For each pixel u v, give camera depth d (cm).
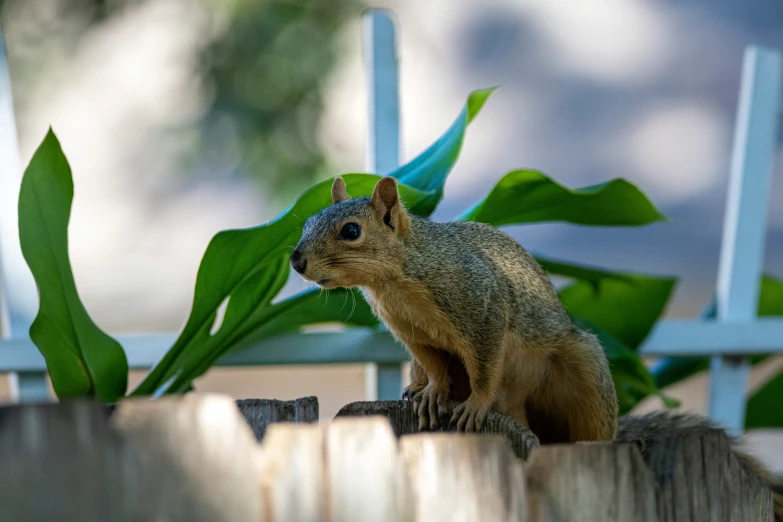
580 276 994
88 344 752
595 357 817
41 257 702
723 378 1059
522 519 434
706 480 470
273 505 402
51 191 695
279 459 407
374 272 755
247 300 826
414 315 773
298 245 748
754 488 481
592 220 925
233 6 2036
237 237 749
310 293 864
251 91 2061
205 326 815
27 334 952
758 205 1067
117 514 380
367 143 1030
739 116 1089
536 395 845
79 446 377
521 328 800
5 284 951
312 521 405
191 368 859
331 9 2078
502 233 845
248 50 2050
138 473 384
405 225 768
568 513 449
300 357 962
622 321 1025
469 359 759
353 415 689
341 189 799
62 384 780
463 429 717
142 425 387
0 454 369
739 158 1073
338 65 2058
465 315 758
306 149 2078
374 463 413
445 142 902
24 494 370
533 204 898
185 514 388
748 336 1044
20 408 374
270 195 2084
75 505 375
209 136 2125
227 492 395
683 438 471
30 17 2105
